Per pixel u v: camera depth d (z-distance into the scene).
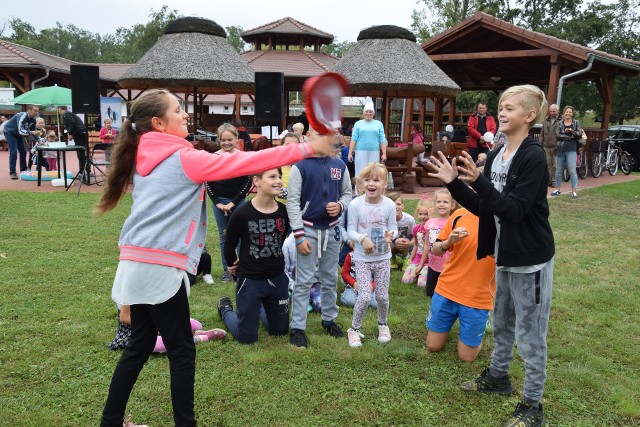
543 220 2.77
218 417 2.94
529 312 2.83
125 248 2.39
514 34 15.07
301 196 3.90
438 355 3.82
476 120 12.38
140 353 2.52
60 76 26.55
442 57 16.45
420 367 3.62
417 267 5.48
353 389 3.29
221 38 14.47
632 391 3.32
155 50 13.66
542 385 2.92
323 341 3.99
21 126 12.80
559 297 5.07
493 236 2.98
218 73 13.32
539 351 2.86
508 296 3.05
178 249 2.38
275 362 3.62
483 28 15.83
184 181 2.38
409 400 3.18
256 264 3.85
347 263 4.94
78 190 10.48
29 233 7.14
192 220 2.44
